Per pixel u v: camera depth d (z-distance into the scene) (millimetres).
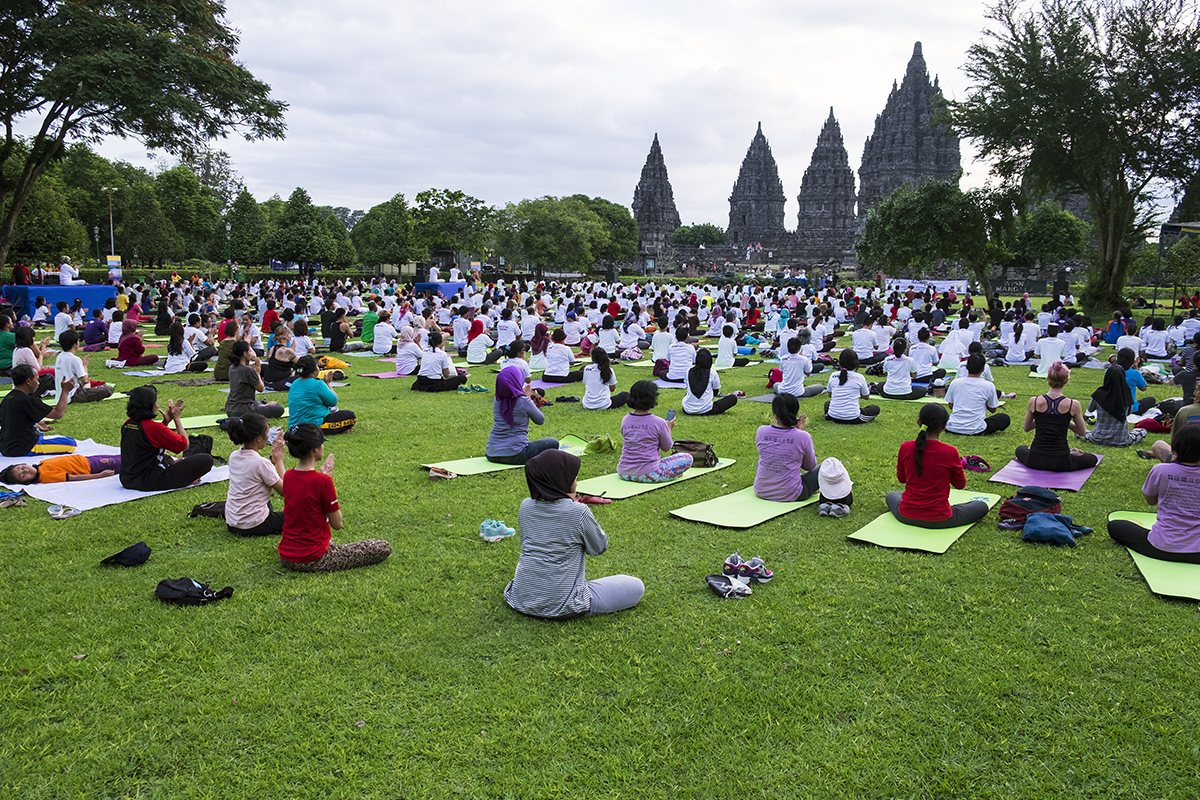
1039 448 9016
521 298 34875
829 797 3754
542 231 69625
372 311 20984
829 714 4371
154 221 67125
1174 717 4293
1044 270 71688
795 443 7883
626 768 3949
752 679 4719
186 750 4078
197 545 6781
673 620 5457
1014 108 31359
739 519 7445
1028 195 36188
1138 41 29375
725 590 5797
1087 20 30438
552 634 5246
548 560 5363
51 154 27609
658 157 117375
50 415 10945
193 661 4883
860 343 18594
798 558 6574
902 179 101312
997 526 7273
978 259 37656
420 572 6246
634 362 19156
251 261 77250
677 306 31516
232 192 97438
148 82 24203
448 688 4625
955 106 34125
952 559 6488
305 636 5195
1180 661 4840
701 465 9438
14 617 5430
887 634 5246
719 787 3820
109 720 4301
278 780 3873
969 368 10875
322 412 10648
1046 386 15625
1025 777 3873
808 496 8109
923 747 4090
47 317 26562
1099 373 17266
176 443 8211
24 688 4574
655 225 116250
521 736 4199
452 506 7879
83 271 49281
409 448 10273
